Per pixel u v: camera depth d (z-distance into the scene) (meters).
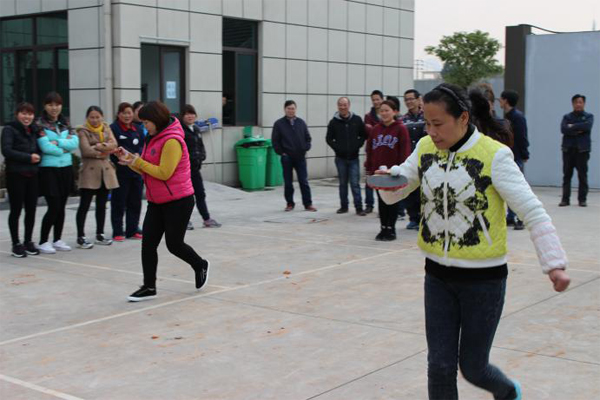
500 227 3.27
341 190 12.16
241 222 11.30
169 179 6.51
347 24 18.20
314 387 4.49
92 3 13.91
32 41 15.33
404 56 19.84
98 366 4.90
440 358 3.34
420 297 6.63
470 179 3.25
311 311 6.20
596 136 15.51
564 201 12.95
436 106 3.23
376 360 4.96
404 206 11.50
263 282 7.28
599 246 9.11
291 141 12.39
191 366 4.89
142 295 6.60
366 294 6.76
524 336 5.44
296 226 10.89
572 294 6.67
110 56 13.79
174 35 14.56
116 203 9.57
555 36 15.64
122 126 9.37
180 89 14.98
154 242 6.63
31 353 5.18
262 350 5.20
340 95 18.19
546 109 15.89
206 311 6.23
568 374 4.66
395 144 10.00
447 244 3.31
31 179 8.47
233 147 15.88
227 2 15.48
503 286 3.32
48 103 8.44
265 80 16.50
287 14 16.81
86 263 8.25
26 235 8.63
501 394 3.48
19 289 7.04
